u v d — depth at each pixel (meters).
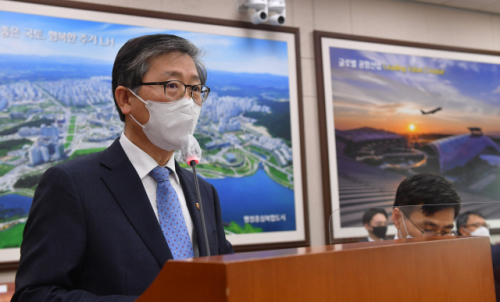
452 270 0.71
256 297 0.51
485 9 4.04
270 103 3.21
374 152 3.45
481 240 0.77
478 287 0.74
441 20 3.93
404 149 3.54
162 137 1.09
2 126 2.54
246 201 3.05
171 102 1.08
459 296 0.71
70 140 2.67
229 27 3.17
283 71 3.28
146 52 1.10
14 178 2.53
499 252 1.03
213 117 3.04
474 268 0.74
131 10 2.90
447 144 3.67
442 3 3.91
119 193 1.02
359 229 1.19
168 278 0.55
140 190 1.04
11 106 2.58
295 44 3.35
